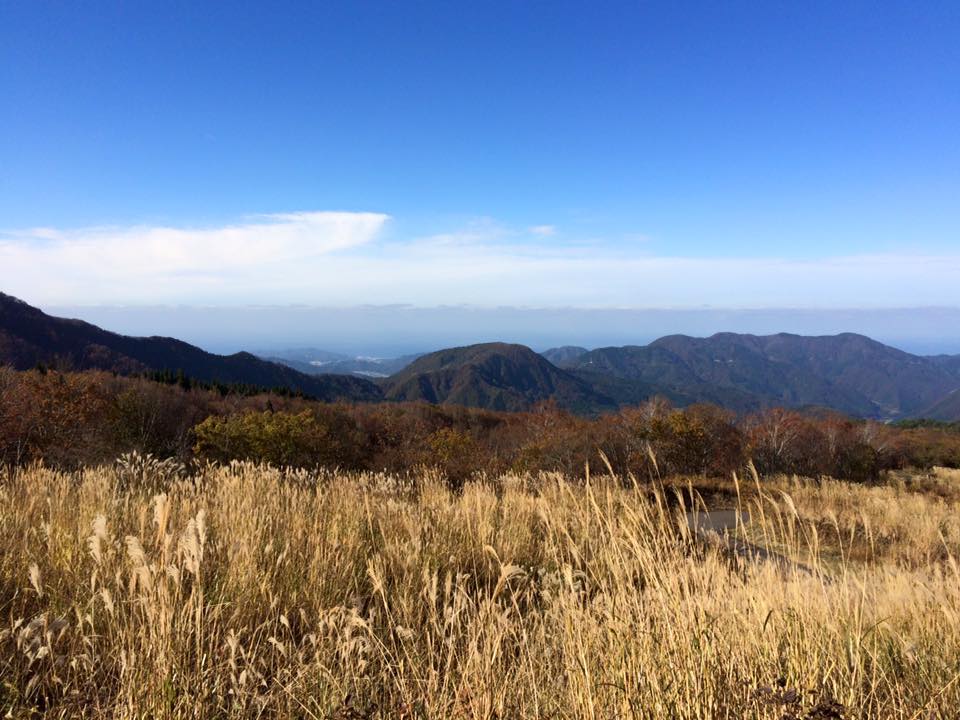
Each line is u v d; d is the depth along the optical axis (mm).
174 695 2148
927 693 2391
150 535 3725
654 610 2395
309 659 2646
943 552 6773
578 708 2064
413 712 2154
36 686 2248
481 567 4465
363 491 6117
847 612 2744
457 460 23797
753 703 1906
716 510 10695
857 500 12727
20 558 3262
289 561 3477
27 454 15344
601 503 3660
